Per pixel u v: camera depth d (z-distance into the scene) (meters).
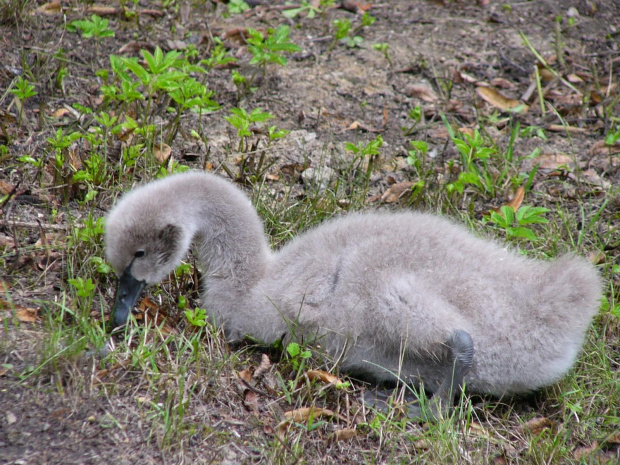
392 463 7.57
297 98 13.76
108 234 8.57
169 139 11.81
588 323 8.36
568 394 8.58
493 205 11.77
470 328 8.27
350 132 13.11
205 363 8.34
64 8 14.73
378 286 8.40
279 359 8.84
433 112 13.69
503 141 13.19
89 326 8.20
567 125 13.55
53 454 7.04
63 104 12.38
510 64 15.19
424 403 8.37
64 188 10.30
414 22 16.47
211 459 7.32
